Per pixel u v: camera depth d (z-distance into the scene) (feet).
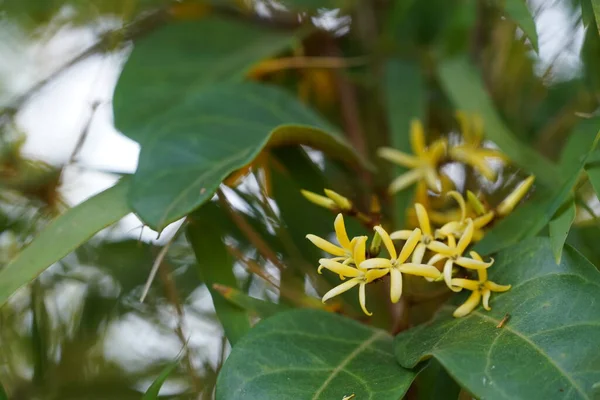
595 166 1.77
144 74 2.06
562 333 1.69
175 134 1.89
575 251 1.74
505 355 1.68
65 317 2.17
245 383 1.72
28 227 2.11
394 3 2.16
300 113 1.98
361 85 2.20
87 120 2.08
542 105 2.18
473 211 1.92
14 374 2.14
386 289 1.92
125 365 2.16
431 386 1.82
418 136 1.98
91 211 1.84
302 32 2.15
